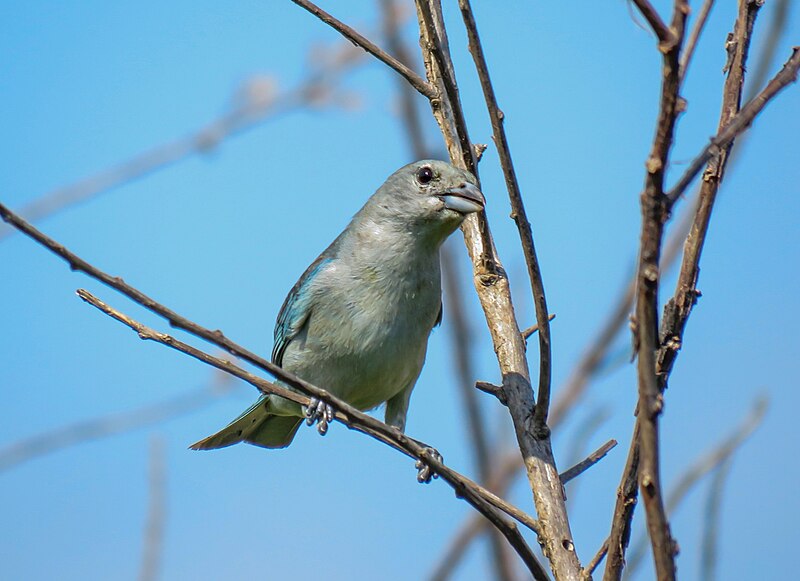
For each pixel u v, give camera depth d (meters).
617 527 8.09
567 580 9.03
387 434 9.25
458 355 9.88
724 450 9.30
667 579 6.66
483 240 11.65
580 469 9.80
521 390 10.54
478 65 9.31
